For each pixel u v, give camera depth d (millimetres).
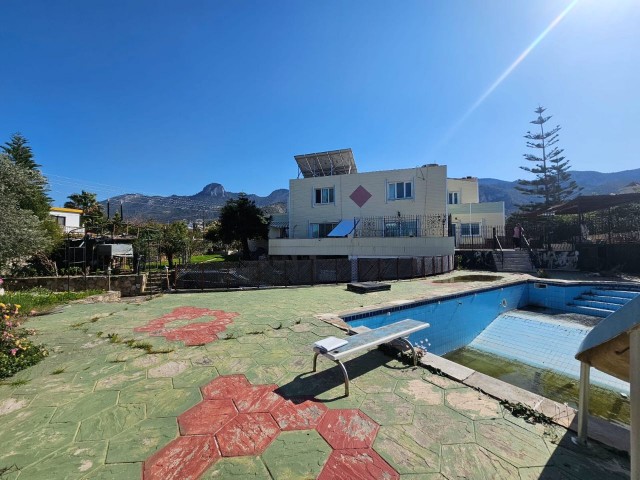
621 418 5613
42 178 15008
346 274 15031
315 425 3139
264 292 11953
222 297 10852
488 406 3477
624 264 16797
